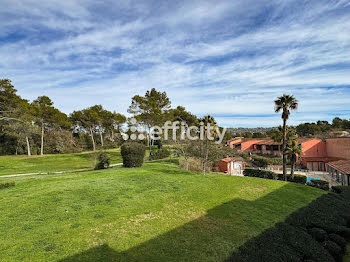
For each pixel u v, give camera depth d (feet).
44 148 152.25
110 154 137.90
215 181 49.03
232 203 34.60
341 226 27.30
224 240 22.09
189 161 96.53
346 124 197.88
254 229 25.34
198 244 20.99
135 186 39.24
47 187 35.86
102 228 22.74
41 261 16.70
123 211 27.66
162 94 149.38
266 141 158.51
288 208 34.50
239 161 121.70
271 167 117.80
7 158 110.01
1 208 26.61
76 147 171.01
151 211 28.66
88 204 29.07
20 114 97.81
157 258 18.11
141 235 21.97
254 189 45.06
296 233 23.75
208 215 28.99
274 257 17.71
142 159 68.08
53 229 21.77
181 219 27.02
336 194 47.78
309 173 101.91
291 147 77.20
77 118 164.86
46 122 144.56
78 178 45.93
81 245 19.25
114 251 18.74
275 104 76.54
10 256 17.11
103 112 168.86
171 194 36.42
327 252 20.39
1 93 84.23
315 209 33.32
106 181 41.34
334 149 112.47
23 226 22.09
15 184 39.86
